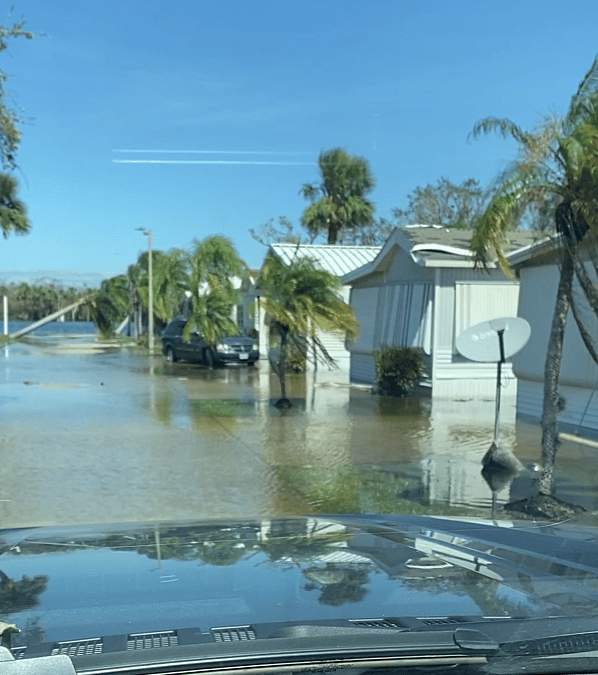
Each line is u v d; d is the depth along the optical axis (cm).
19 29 1041
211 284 2842
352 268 2609
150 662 138
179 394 1850
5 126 1066
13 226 1513
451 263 1738
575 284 1097
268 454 1070
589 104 717
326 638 149
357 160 4162
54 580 196
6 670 127
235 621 160
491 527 297
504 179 723
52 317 5381
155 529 277
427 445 1152
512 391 1834
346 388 2034
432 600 176
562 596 184
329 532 269
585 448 1105
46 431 1249
